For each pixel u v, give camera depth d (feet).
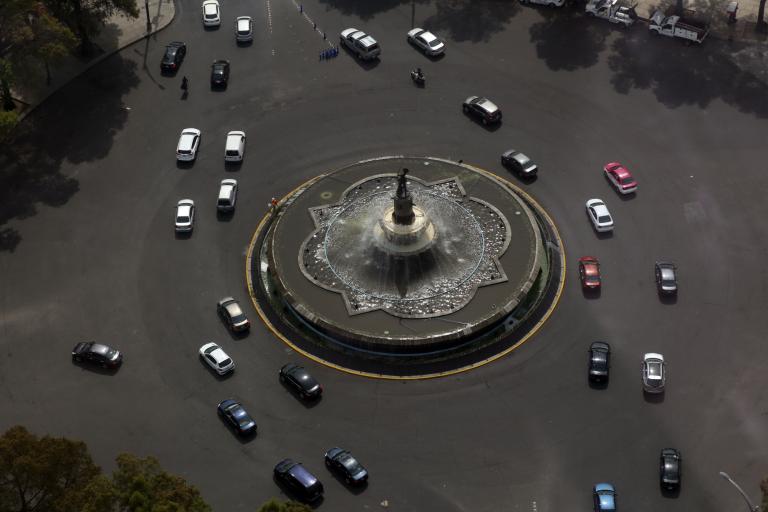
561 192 405.80
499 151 423.64
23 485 274.16
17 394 345.31
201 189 412.77
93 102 448.65
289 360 352.49
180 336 361.10
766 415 330.95
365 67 464.24
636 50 463.83
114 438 331.77
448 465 321.11
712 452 322.14
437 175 406.82
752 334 354.13
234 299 372.17
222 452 326.44
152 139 433.48
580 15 482.69
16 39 408.67
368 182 404.77
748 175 407.44
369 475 318.45
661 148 419.95
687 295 366.84
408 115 440.86
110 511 266.16
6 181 415.23
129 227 398.42
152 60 469.98
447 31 479.82
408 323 354.95
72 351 356.38
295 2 501.15
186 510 270.87
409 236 373.40
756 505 307.78
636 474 317.42
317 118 441.68
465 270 371.76
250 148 429.38
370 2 498.28
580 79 451.94
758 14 473.67
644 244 384.68
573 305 366.02
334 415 335.67
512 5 490.49
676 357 348.79
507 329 359.05
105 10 465.88
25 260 386.73
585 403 336.70
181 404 340.59
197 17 494.18
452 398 339.36
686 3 488.02
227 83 458.09
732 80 446.60
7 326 365.40
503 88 450.30
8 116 390.42
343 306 361.92
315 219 391.24
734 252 379.96
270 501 272.51
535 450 324.39
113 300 373.20
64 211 404.36
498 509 310.24
